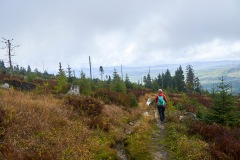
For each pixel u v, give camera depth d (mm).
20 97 13766
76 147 8750
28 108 11148
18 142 7934
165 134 12562
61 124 10977
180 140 10305
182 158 8797
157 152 9727
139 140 10938
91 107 14883
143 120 15508
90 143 9586
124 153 9922
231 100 14664
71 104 14711
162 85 100375
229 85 15180
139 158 8984
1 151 7328
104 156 8727
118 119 15078
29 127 9203
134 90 56906
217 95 14984
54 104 13508
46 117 10797
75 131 10578
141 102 33688
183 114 18312
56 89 24750
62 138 9188
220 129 11836
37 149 7727
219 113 14461
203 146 9461
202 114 17094
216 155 8336
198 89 91000
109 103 21172
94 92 23359
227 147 8742
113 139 11219
